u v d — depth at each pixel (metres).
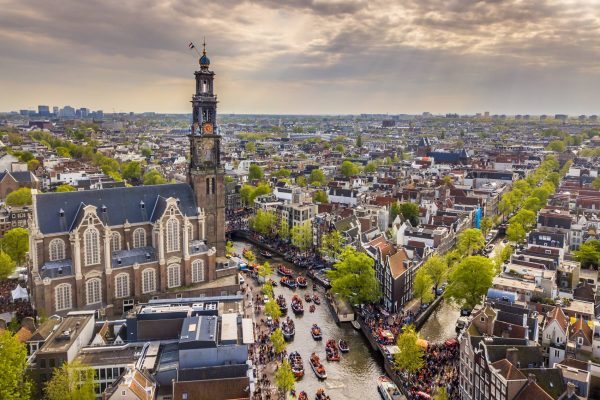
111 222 163.88
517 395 100.19
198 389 102.81
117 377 111.75
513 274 163.50
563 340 122.88
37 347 119.25
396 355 130.25
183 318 128.88
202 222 181.25
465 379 122.44
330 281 192.62
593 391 107.31
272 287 193.38
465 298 163.50
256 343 147.38
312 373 136.62
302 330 162.12
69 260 155.62
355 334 161.38
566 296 158.75
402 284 174.75
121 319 147.50
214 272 179.62
